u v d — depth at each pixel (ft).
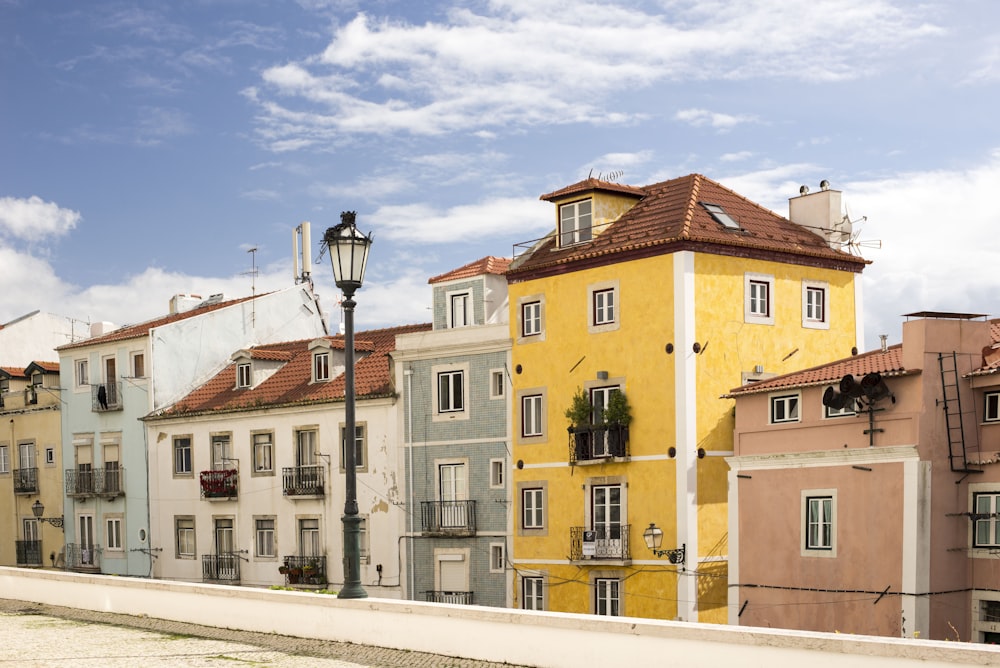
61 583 81.87
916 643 36.01
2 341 210.38
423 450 142.72
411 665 51.34
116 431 179.01
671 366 121.49
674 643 42.16
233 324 182.39
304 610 60.18
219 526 163.73
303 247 192.75
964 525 97.35
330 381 155.12
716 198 133.18
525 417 134.72
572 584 128.06
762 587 108.68
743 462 111.14
